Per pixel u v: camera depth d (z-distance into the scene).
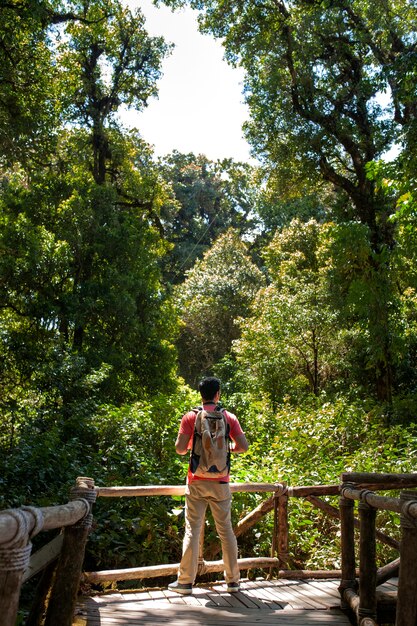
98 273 24.50
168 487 5.61
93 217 24.00
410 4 20.73
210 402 5.40
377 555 7.37
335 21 20.89
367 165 14.45
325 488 6.40
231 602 5.15
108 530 7.25
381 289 18.55
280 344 21.42
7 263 21.39
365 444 11.86
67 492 8.15
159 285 26.86
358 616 4.43
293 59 22.36
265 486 6.16
